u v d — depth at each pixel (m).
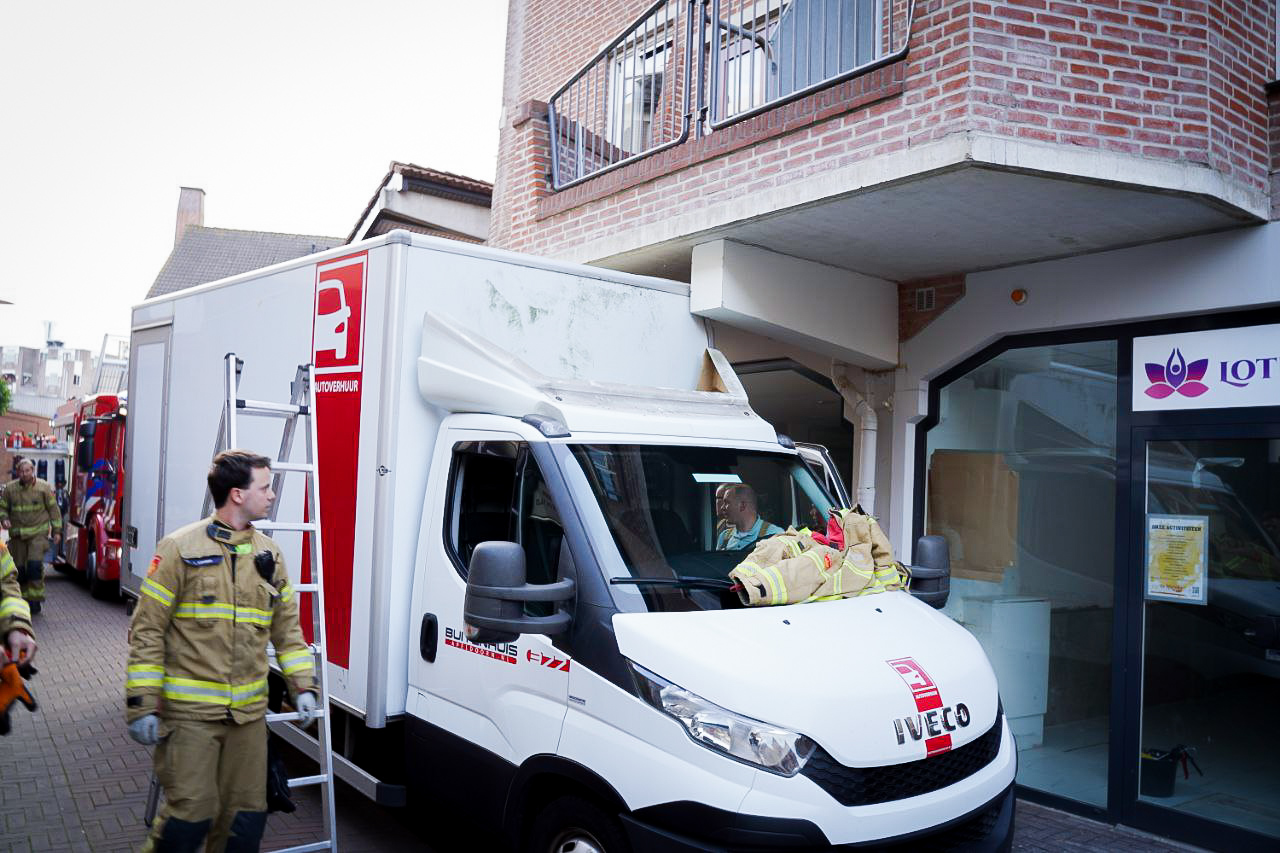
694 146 6.33
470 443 4.48
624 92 7.61
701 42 6.59
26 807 5.34
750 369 8.36
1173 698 5.60
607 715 3.53
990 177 4.74
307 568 5.13
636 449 4.29
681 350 5.85
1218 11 5.11
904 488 7.01
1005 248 5.98
